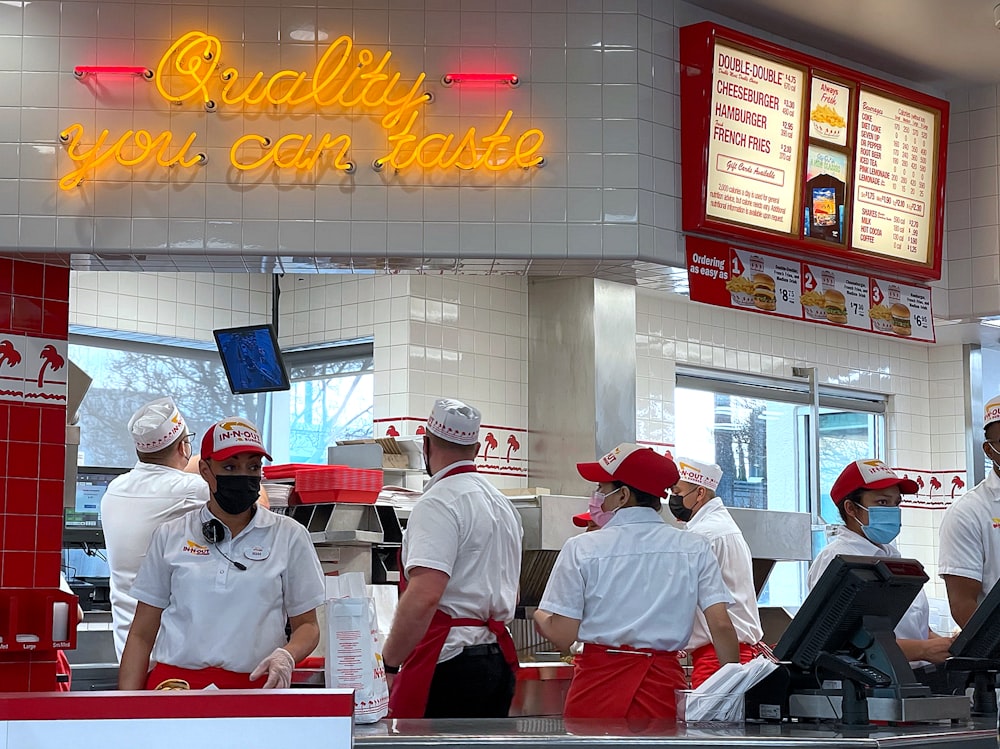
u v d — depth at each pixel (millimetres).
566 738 2520
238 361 6395
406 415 7043
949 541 4320
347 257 4422
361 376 7680
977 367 8609
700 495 4980
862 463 4035
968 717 3051
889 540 3982
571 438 6117
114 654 5367
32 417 4363
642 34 4637
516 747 2502
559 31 4578
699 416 8078
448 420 3715
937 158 5480
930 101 5445
